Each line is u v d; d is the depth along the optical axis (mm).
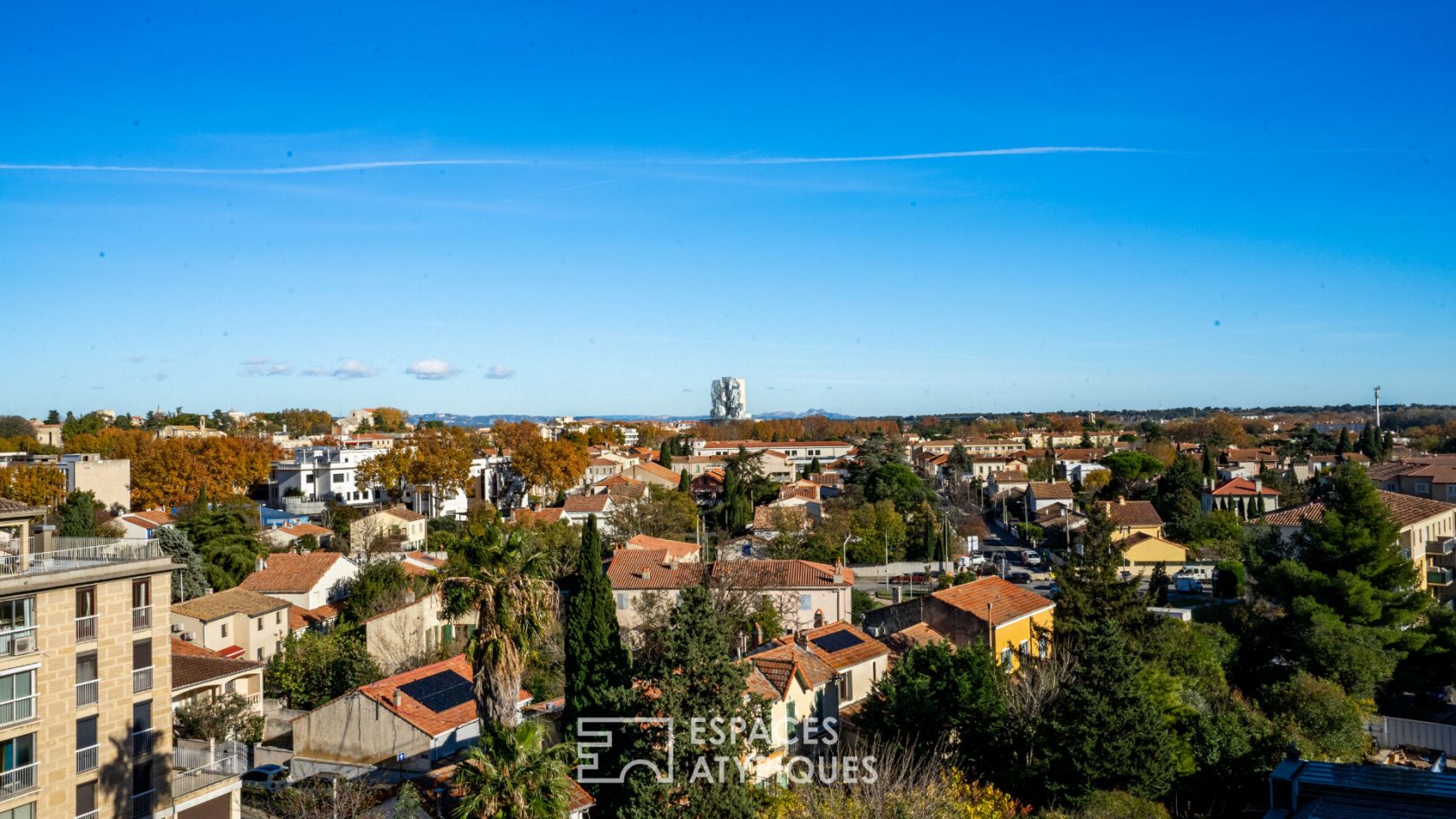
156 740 35812
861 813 31062
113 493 106688
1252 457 166250
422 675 46656
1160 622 54938
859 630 54219
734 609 61531
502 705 35156
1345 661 50375
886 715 40594
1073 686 37594
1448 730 45500
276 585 71188
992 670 43156
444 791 34969
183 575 71688
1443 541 69125
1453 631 53875
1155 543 91625
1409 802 24469
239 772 38438
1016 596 58406
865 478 134375
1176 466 130375
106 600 34156
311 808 36406
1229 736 40656
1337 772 26391
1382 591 54625
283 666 57062
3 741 31016
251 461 134000
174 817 36000
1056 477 161625
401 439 152125
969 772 38781
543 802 28203
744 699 34812
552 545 88125
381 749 42406
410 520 102062
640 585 66500
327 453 143875
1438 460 104125
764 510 112500
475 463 149625
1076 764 34969
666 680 32188
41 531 36500
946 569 97875
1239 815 37688
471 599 35406
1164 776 35062
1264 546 63656
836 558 99188
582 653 37812
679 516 113938
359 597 68875
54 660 32438
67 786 32625
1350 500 56125
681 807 31672
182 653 50781
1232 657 54812
